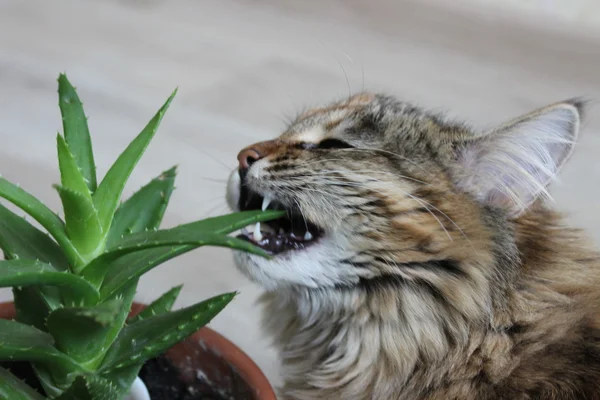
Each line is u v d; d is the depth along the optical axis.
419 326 0.55
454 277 0.55
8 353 0.47
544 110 0.56
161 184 0.50
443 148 0.57
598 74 1.05
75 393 0.47
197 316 0.48
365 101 0.62
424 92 0.95
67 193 0.46
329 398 0.58
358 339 0.56
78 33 1.02
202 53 1.01
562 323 0.54
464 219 0.55
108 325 0.46
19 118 0.81
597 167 0.83
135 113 0.84
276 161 0.56
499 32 1.16
